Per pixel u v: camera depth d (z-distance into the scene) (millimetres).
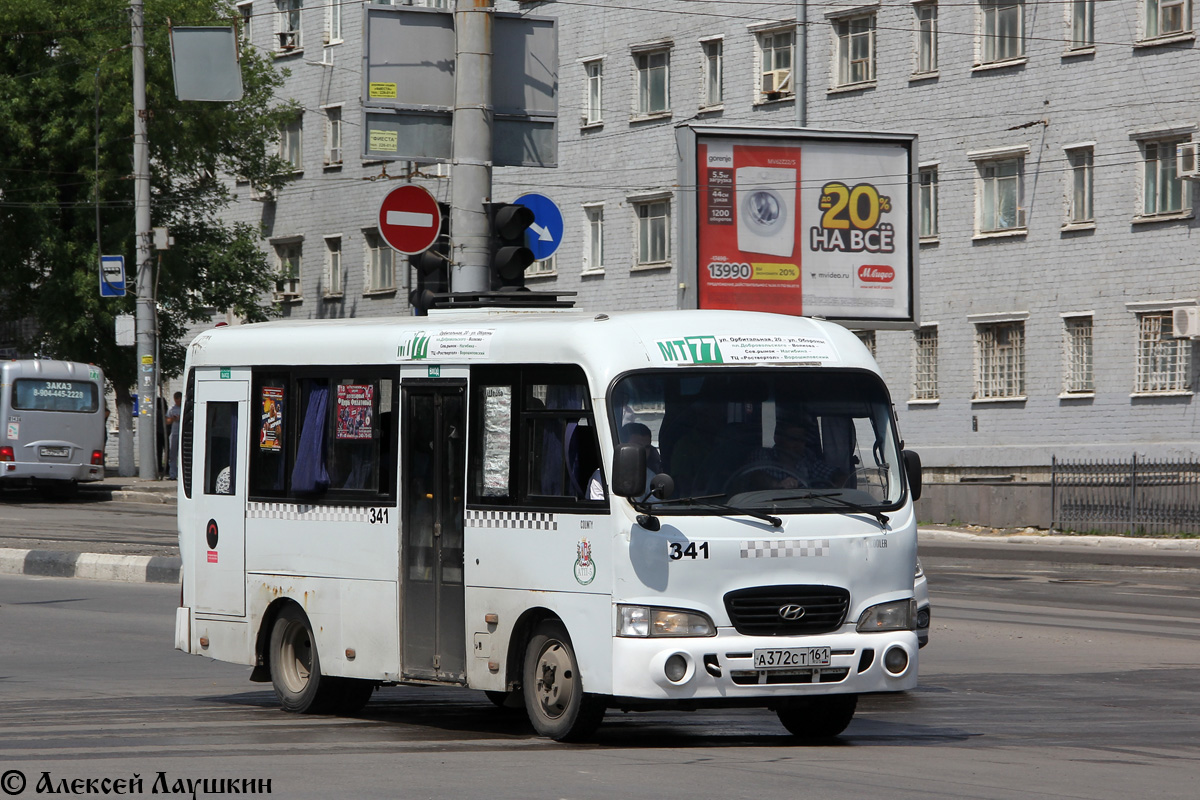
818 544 24797
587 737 25203
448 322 27781
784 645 24266
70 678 33781
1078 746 25625
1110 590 55969
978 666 36719
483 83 42562
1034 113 95625
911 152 76625
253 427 30719
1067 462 93250
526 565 25641
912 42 101562
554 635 25344
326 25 135750
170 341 118875
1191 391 88250
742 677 24078
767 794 20656
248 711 29547
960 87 99250
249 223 143750
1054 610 48688
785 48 108188
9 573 57188
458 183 42469
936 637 41938
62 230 111062
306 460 29531
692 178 73250
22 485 96938
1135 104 90875
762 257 74562
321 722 28141
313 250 137875
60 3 109438
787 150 74875
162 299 113188
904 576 25531
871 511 25359
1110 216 92188
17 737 25578
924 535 84250
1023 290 96375
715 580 24219
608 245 118188
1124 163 91500
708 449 25000
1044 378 95250
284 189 140250
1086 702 31141
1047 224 95125
